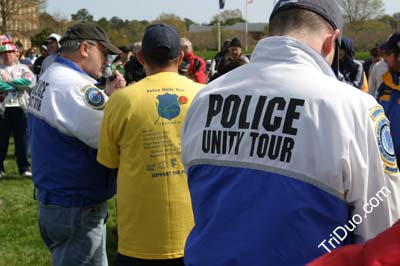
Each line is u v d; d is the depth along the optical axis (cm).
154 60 278
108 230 549
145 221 272
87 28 309
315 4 171
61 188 297
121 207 278
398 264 103
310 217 152
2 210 638
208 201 172
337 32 176
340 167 151
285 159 157
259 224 156
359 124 153
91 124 289
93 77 314
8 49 791
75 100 291
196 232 175
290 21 172
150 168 269
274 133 160
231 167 167
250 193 160
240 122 168
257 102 166
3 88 785
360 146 152
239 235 159
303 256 152
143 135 268
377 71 706
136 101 269
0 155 815
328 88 158
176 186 270
